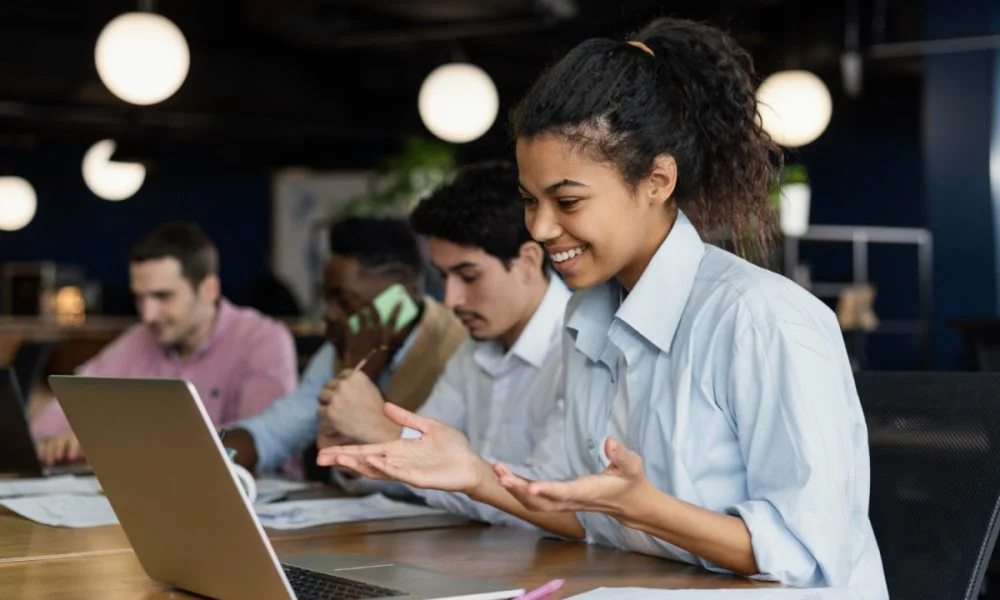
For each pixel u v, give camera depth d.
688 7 8.02
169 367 3.76
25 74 9.53
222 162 13.95
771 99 7.25
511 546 1.85
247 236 14.06
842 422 1.53
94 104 10.84
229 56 10.45
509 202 2.34
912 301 11.34
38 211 13.63
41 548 1.87
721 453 1.58
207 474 1.30
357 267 3.02
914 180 11.26
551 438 2.10
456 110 7.89
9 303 11.30
